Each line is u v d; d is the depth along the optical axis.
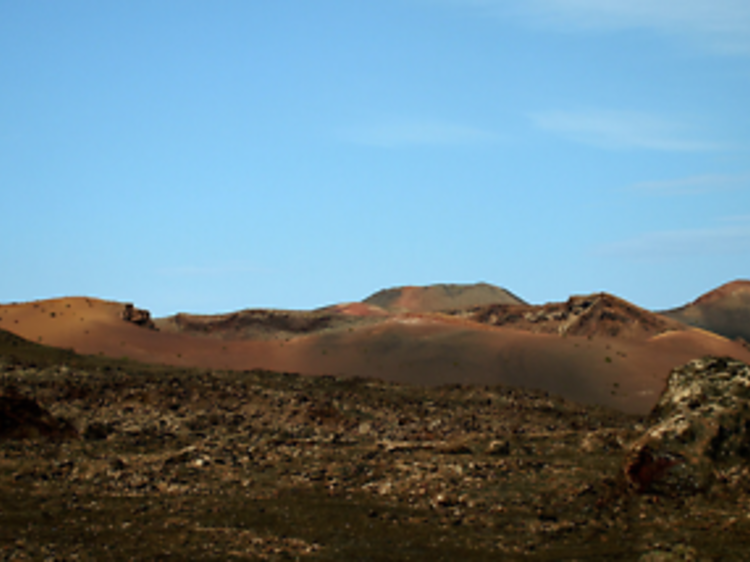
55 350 50.78
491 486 21.39
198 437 31.56
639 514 18.59
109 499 20.81
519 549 17.12
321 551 17.14
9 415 28.48
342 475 23.09
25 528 18.39
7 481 22.08
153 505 20.31
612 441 26.08
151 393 39.91
